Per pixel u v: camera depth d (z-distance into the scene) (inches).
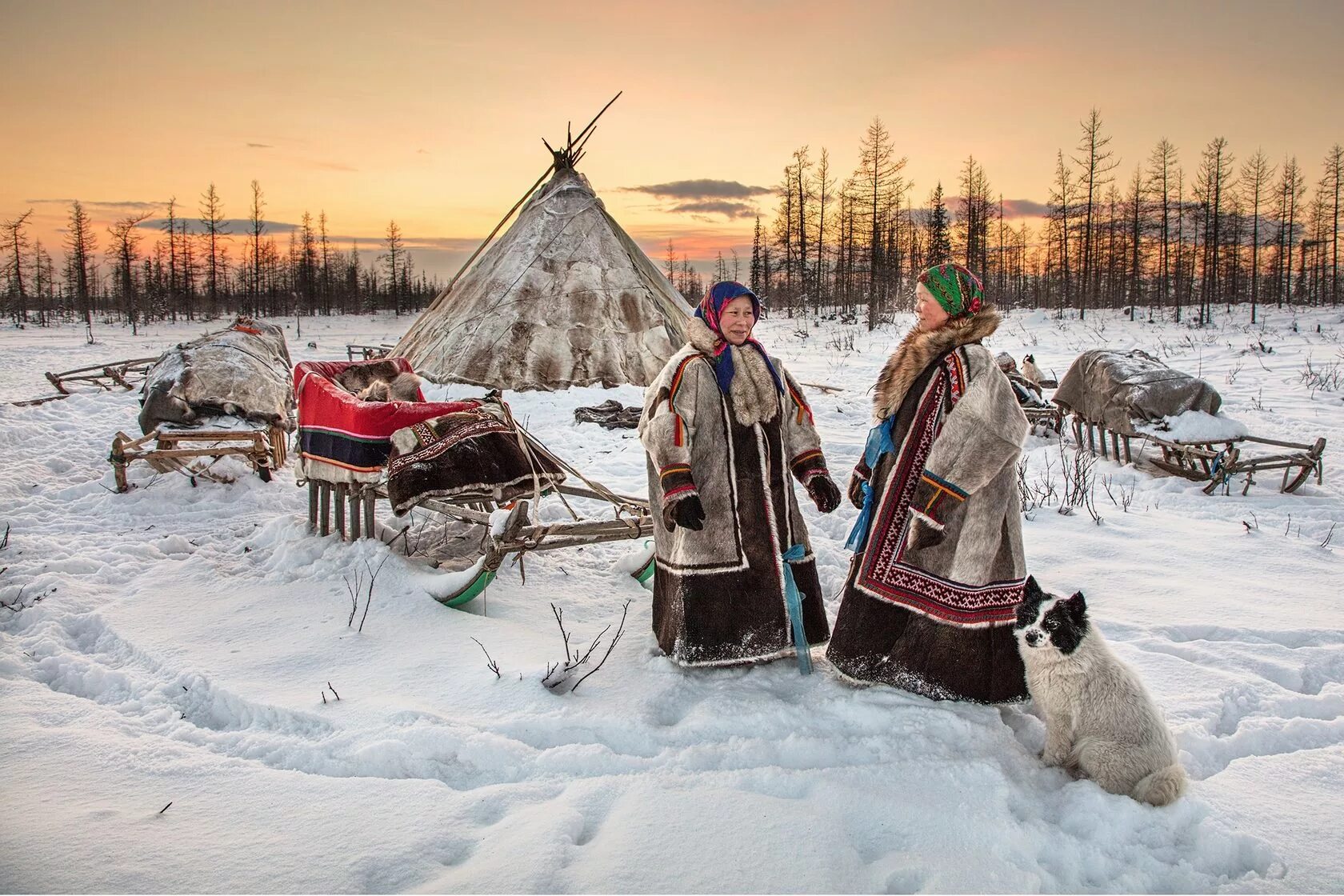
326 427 203.3
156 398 286.5
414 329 610.5
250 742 120.0
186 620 165.2
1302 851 97.3
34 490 275.3
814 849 96.2
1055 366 761.0
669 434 132.8
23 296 2128.4
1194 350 850.8
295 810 102.6
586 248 557.0
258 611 169.6
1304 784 111.3
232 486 279.3
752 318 139.9
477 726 125.1
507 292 536.7
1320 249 2052.2
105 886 87.4
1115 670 109.0
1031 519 258.4
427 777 113.4
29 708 127.9
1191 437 311.3
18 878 88.1
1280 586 195.5
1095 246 1835.6
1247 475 318.7
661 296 575.8
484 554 185.9
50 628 159.5
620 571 198.8
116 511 254.5
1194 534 241.1
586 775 114.0
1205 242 1706.4
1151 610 179.0
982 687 126.3
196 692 137.4
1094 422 361.1
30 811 100.7
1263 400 503.2
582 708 131.0
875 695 130.1
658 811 102.1
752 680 140.0
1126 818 101.4
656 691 135.8
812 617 146.6
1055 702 112.0
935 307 129.3
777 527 141.5
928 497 121.6
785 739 120.6
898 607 130.0
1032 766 114.9
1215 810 103.0
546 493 201.3
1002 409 120.4
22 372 706.2
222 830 98.5
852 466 328.2
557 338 523.5
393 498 174.1
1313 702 135.6
